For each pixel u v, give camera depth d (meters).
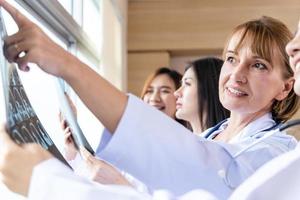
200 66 1.81
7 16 0.69
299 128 0.93
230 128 1.18
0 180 0.56
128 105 0.74
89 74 0.71
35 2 1.43
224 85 1.09
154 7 3.52
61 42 1.84
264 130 1.02
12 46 0.64
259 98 1.04
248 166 0.85
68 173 0.55
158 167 0.79
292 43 0.68
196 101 1.78
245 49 1.05
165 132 0.78
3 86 0.61
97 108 0.73
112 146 0.75
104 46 2.33
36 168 0.53
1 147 0.55
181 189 0.81
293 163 0.57
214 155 0.85
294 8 3.39
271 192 0.57
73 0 2.03
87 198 0.52
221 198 0.80
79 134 0.90
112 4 2.62
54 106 0.96
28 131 0.65
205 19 3.47
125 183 0.79
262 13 3.41
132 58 3.49
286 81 1.06
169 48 3.48
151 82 2.47
